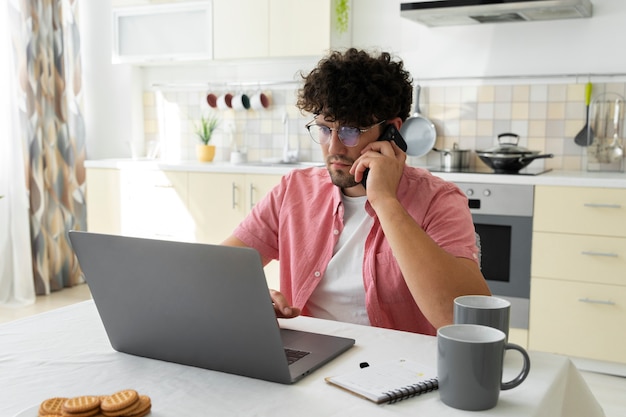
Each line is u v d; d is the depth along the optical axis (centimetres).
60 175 446
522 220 313
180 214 397
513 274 318
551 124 361
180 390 102
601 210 297
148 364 114
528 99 364
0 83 408
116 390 102
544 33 357
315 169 174
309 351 116
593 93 351
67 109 445
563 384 110
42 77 423
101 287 115
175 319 109
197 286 104
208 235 390
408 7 344
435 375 105
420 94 386
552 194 306
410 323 152
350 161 151
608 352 302
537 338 315
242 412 93
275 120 429
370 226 157
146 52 427
